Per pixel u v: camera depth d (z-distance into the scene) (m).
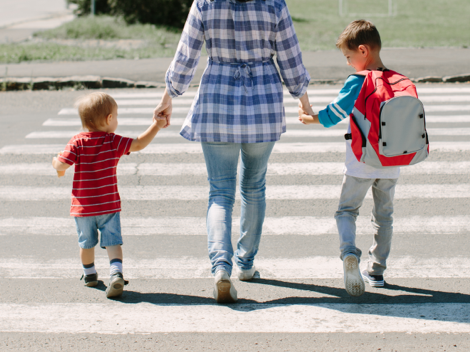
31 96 10.11
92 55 14.09
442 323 3.09
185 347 2.89
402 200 5.20
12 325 3.15
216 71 3.17
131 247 4.30
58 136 7.47
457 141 6.95
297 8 33.31
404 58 12.88
